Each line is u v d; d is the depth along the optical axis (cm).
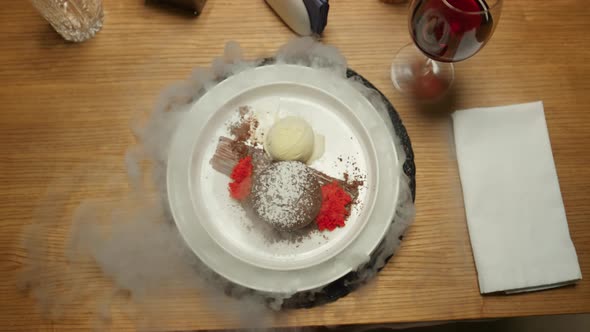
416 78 86
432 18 71
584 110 86
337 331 85
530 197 79
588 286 76
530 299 76
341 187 80
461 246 78
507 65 88
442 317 75
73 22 84
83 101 84
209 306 74
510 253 76
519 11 91
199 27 88
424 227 79
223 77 85
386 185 77
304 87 82
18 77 85
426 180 81
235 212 78
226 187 79
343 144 82
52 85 85
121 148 82
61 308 74
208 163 81
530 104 84
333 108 83
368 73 86
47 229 78
